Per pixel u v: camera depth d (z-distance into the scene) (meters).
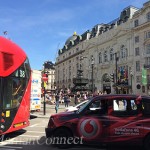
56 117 9.41
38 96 22.48
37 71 22.36
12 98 10.86
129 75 66.31
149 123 8.49
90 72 88.81
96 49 85.31
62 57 122.44
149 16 61.12
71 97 39.94
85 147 9.49
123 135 8.59
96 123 8.85
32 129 14.24
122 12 73.69
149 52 60.72
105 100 9.08
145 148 8.46
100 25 89.06
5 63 10.45
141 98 8.85
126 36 68.94
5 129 10.40
